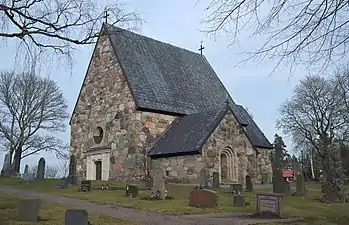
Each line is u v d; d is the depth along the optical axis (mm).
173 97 30594
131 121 27656
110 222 11117
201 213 13391
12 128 42750
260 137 35812
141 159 26922
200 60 38812
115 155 28391
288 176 38312
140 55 31812
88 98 32219
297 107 47281
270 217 12828
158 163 26484
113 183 24391
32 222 10508
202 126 26203
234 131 26500
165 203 15594
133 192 17938
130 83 28562
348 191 28266
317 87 44500
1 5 10008
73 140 32781
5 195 17859
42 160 30172
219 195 19484
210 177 24062
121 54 30344
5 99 42656
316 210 15977
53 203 15203
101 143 29969
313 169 55812
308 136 47125
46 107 45531
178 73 33938
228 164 25906
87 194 18734
